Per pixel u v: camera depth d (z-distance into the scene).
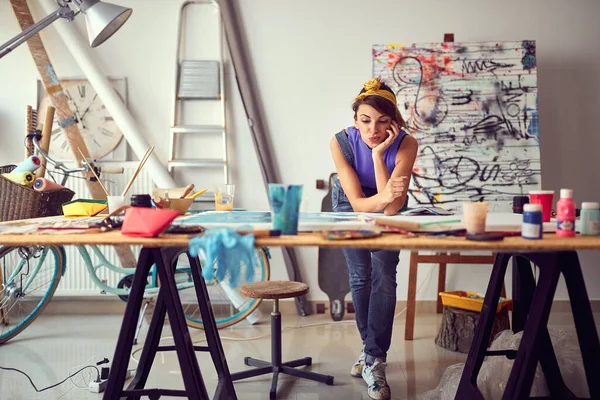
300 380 2.69
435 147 3.63
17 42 2.54
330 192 3.88
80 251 3.27
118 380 1.61
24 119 3.91
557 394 1.95
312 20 3.90
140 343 3.29
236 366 2.88
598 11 3.84
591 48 3.86
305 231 1.62
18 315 3.68
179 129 3.87
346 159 2.46
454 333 3.12
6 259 3.50
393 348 3.19
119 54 3.93
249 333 3.52
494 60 3.63
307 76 3.93
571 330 2.46
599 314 3.83
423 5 3.87
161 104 3.95
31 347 3.19
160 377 2.71
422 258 3.34
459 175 3.62
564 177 3.90
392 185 2.08
